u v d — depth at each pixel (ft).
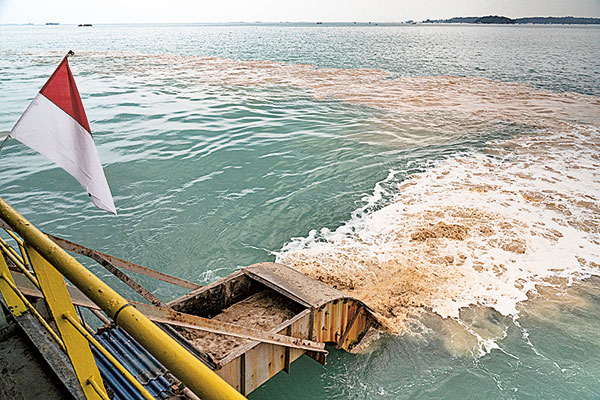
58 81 11.18
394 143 65.21
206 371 3.95
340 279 32.35
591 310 29.68
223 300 24.08
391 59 191.52
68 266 5.49
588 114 86.33
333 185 49.52
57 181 48.29
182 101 92.89
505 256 35.42
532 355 25.98
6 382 9.85
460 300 30.32
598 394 23.39
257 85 115.44
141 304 12.12
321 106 90.94
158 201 44.62
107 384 12.27
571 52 246.88
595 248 36.91
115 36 437.58
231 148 61.41
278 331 20.57
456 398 23.24
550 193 47.37
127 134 66.85
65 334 7.33
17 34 507.30
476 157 59.16
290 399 23.16
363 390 23.80
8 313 11.62
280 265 26.81
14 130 10.89
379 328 27.76
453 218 41.37
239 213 42.70
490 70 156.97
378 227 40.06
